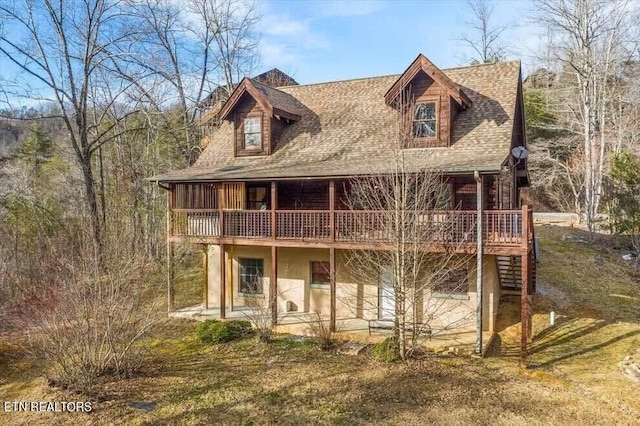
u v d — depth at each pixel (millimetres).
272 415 9352
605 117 32375
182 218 17062
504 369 11328
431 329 13461
